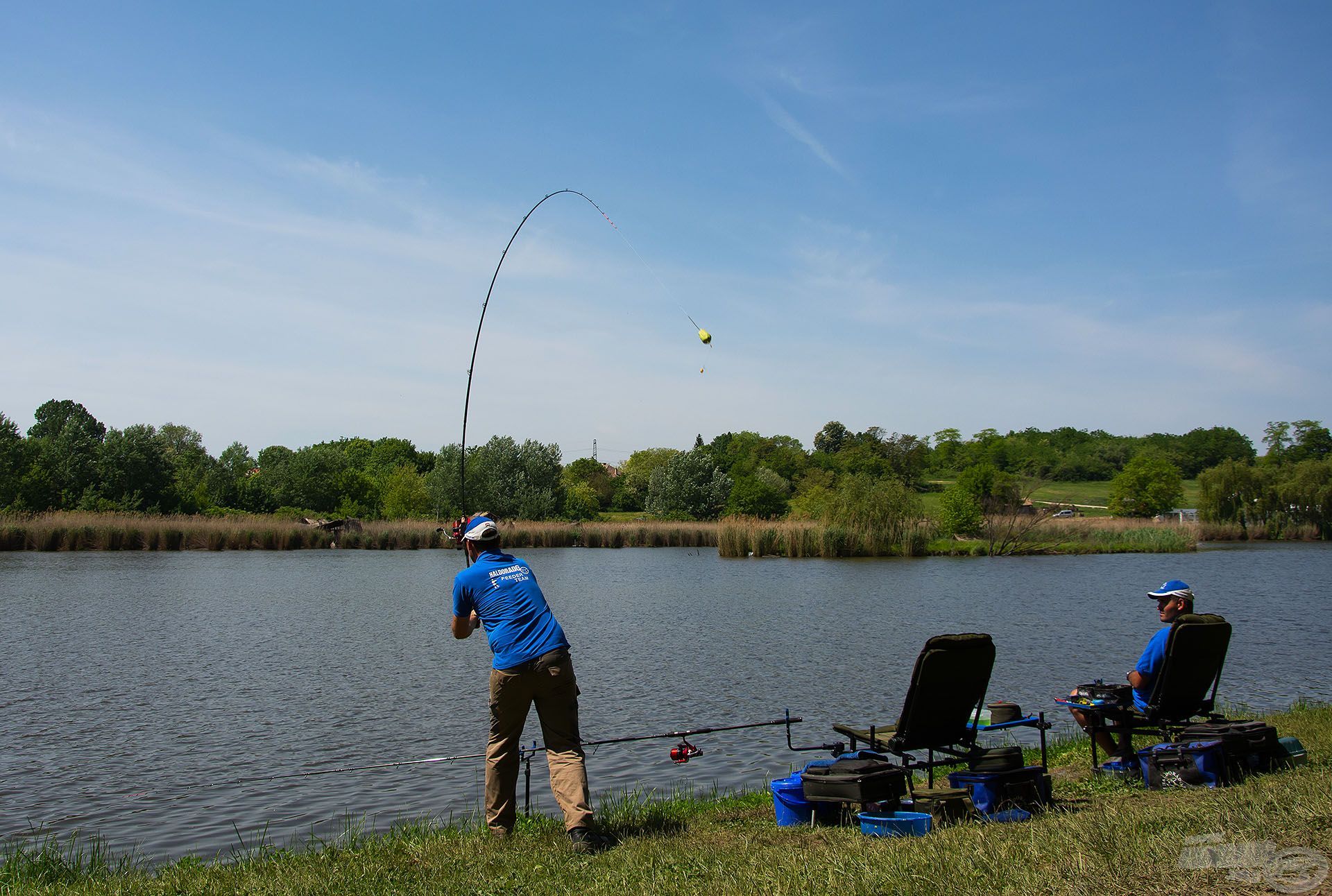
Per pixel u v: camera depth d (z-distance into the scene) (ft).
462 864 18.12
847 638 63.36
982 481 183.01
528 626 19.99
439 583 107.34
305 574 119.34
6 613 76.43
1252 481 230.68
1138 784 22.50
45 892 18.17
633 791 28.43
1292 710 33.86
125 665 52.75
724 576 119.65
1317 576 120.06
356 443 423.64
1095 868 14.40
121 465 222.28
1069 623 71.36
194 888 17.21
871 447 446.60
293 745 35.55
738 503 246.68
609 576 120.26
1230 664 51.55
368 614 77.20
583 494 268.82
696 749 23.91
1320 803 16.80
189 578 112.06
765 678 48.65
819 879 15.02
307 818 26.66
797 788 20.72
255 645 60.08
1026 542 172.04
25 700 43.39
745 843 18.67
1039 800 20.53
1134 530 187.11
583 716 40.19
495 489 234.38
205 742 35.94
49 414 380.58
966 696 20.70
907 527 162.61
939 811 19.53
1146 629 67.31
